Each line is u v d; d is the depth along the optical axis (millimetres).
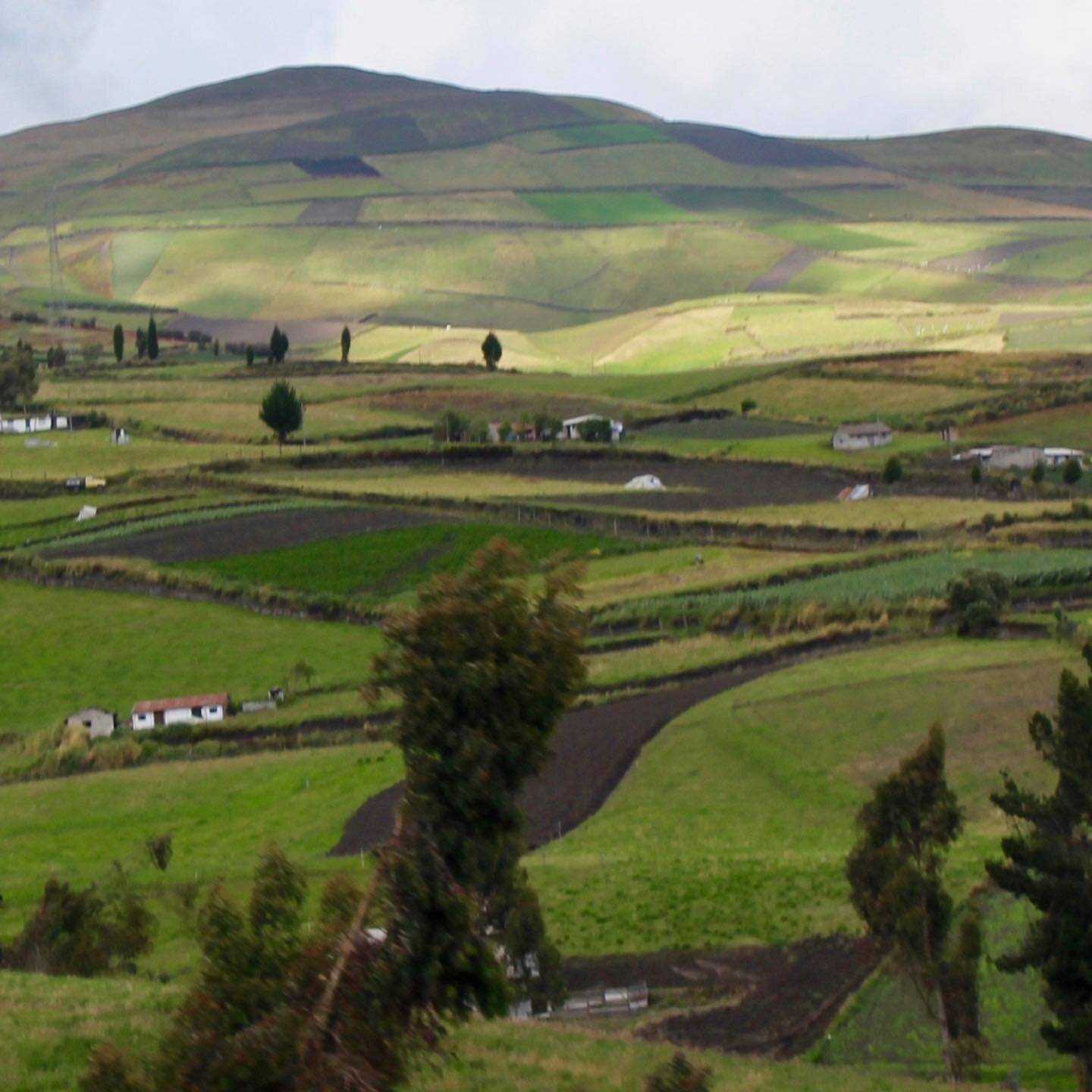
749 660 133625
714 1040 60969
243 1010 34469
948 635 134875
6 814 108562
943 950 60250
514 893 62344
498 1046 46500
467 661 36281
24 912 85250
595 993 66250
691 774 105438
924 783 61875
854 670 124250
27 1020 45938
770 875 81125
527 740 36500
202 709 132875
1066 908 54469
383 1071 33656
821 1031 61406
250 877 87812
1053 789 95125
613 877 83000
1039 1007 62969
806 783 101250
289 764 117750
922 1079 52656
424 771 35906
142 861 93625
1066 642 126125
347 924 35312
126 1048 39969
